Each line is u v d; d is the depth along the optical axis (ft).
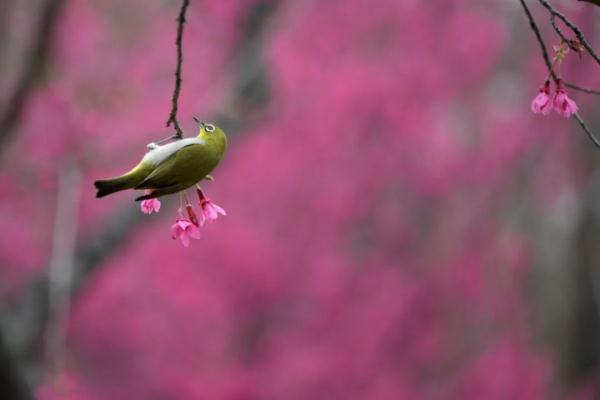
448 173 62.90
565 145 61.11
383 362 60.08
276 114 56.08
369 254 63.31
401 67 60.39
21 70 35.17
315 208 59.93
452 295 62.95
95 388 57.26
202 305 57.26
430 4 59.72
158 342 58.08
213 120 40.81
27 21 41.81
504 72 66.03
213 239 56.39
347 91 57.77
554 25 10.28
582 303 59.67
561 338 61.72
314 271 59.77
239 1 43.47
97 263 36.88
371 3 58.13
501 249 64.49
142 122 52.75
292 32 56.80
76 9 52.90
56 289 35.04
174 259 55.57
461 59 61.52
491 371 60.39
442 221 64.90
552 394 60.90
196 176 9.67
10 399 25.03
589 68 52.19
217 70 54.39
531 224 64.80
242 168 57.47
